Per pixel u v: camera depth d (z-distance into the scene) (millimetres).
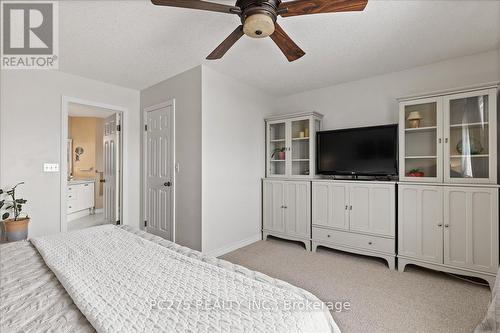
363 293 2131
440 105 2475
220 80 3082
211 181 2939
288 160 3604
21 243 1515
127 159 3643
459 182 2369
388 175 2867
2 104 2633
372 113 3230
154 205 3498
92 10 1835
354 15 1915
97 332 714
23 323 768
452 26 2070
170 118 3234
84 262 1159
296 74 3139
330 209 3076
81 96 3184
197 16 1924
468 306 1931
